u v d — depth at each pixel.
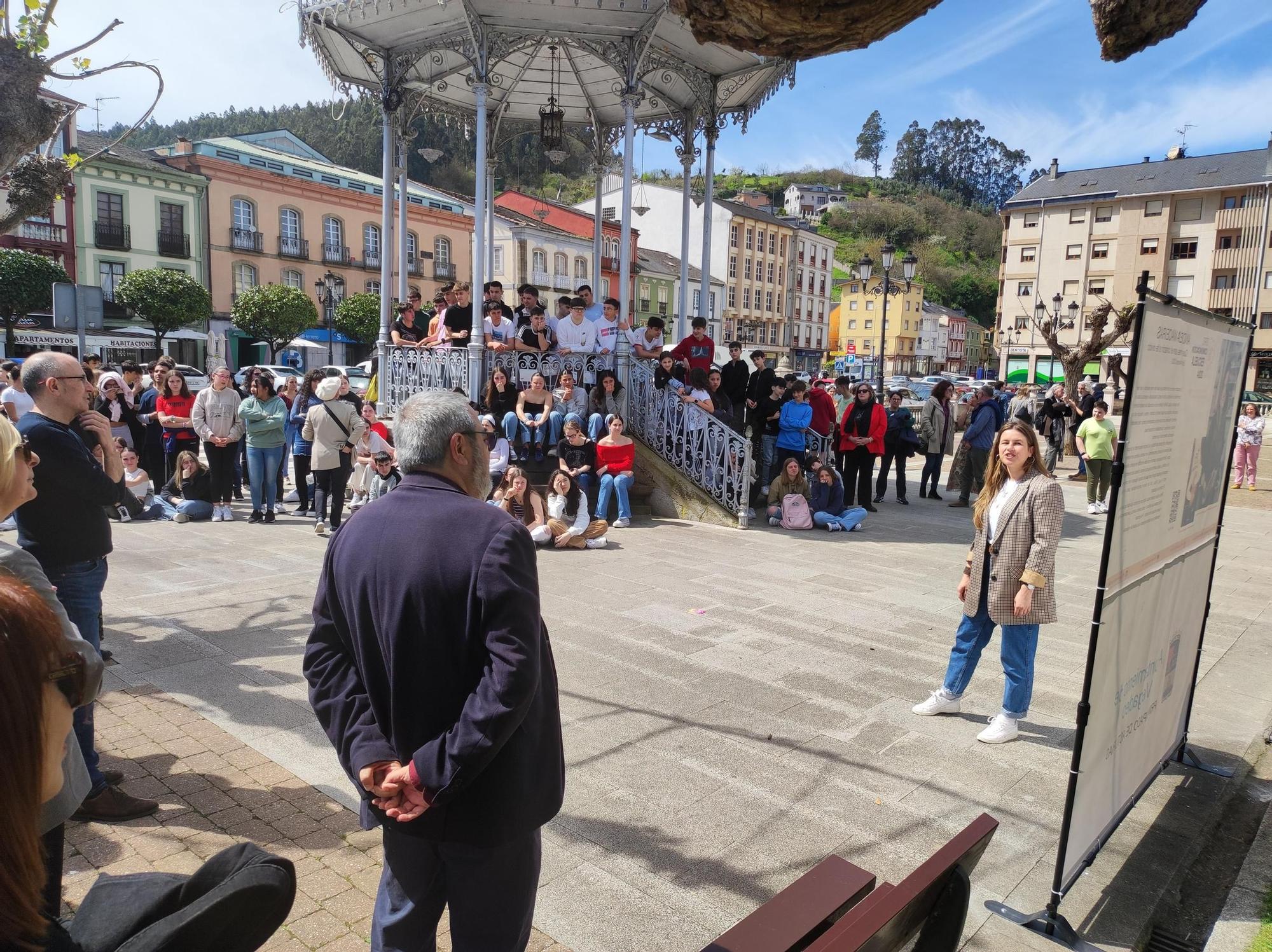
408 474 1.95
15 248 31.27
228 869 1.32
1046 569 3.94
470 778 1.66
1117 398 27.95
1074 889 3.09
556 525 8.21
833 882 2.03
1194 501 3.39
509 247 39.00
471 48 10.45
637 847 3.14
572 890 2.87
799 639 5.65
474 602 1.73
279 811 3.27
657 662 5.12
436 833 1.77
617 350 10.72
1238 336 3.56
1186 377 3.03
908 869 3.06
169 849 2.98
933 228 114.81
